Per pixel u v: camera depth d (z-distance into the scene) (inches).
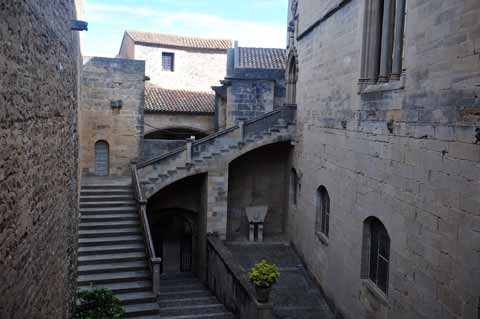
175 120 1186.0
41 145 295.3
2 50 200.8
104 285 665.6
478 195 343.0
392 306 480.1
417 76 437.4
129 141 1050.7
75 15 530.3
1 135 203.0
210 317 650.8
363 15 577.6
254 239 999.6
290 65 992.9
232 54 1171.9
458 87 370.6
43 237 305.3
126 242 746.8
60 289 388.8
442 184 392.2
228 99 1092.5
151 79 1358.3
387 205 499.2
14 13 219.3
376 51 570.6
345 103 639.1
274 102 1105.4
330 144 705.6
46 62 307.3
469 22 357.4
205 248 918.4
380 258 539.2
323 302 709.3
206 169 910.4
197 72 1398.9
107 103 1033.5
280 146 1027.9
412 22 449.7
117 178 1004.6
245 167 1024.9
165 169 884.6
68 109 441.1
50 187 331.3
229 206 1021.2
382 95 517.3
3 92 204.5
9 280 217.2
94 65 1017.5
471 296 346.6
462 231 361.7
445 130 388.5
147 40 1341.0
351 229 607.2
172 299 767.1
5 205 210.2
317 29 784.3
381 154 517.7
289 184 978.1
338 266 653.9
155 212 1007.0
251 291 584.7
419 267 426.9
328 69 721.0
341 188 650.2
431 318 403.5
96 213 795.4
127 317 625.9
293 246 935.7
